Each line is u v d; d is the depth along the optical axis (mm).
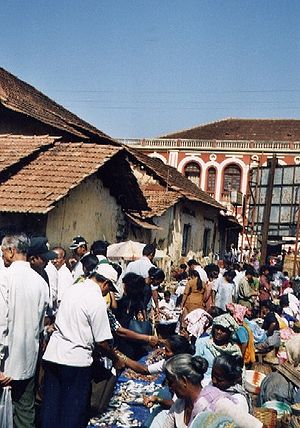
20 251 5672
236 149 46781
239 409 4281
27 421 5605
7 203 10781
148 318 10211
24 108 15820
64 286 8172
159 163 29016
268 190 23000
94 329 5684
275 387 6621
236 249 38250
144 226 17094
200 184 47562
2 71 20547
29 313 5520
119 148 12914
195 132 52031
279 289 20234
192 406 4391
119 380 8180
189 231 26031
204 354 6570
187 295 11531
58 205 11766
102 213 14242
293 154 45375
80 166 12156
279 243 30938
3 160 11844
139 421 6625
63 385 5641
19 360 5465
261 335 9867
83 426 5699
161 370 5988
